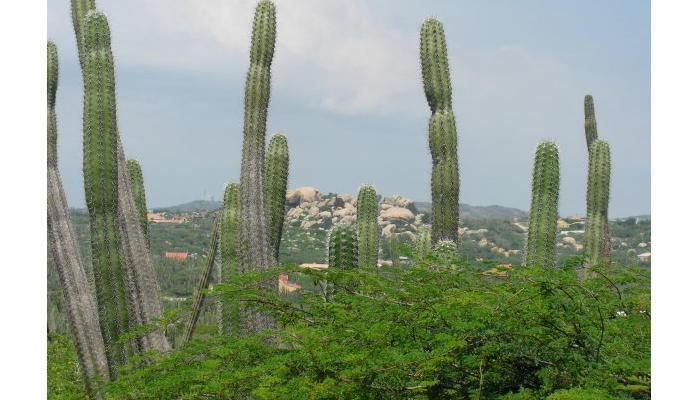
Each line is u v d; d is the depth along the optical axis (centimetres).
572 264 567
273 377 478
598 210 1087
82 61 884
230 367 552
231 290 624
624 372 464
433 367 485
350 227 840
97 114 845
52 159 870
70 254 848
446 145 985
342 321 571
